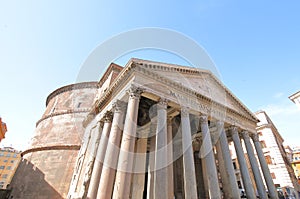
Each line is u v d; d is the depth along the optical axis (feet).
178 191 71.46
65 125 89.61
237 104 77.05
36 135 97.81
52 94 117.39
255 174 64.75
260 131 114.01
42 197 71.15
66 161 78.33
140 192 52.01
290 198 89.10
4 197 78.43
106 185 36.88
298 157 162.91
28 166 83.66
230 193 55.16
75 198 57.47
